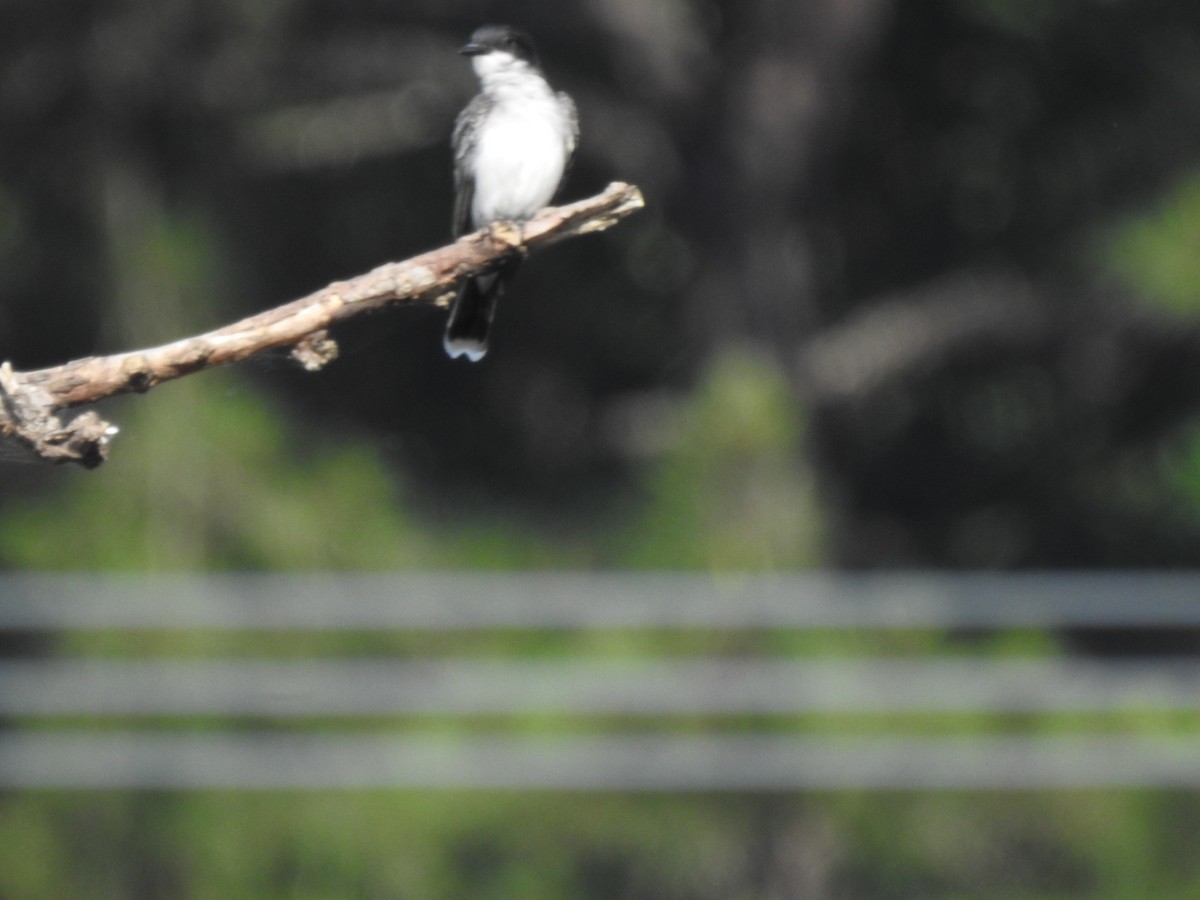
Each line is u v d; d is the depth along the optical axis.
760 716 12.36
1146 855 12.54
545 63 19.00
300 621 13.35
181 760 12.96
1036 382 20.44
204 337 4.50
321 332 4.55
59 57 16.42
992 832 12.74
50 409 4.41
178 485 13.73
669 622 12.47
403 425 20.94
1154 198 16.31
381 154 19.89
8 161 16.14
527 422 21.67
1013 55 19.31
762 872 12.63
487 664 12.95
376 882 12.76
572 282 21.72
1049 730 12.59
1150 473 19.34
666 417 16.09
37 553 13.30
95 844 12.91
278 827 12.80
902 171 20.84
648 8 17.27
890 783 12.45
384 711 13.11
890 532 21.05
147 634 13.14
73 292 15.88
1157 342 18.08
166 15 16.59
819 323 19.81
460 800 12.69
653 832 12.48
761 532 12.34
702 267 17.38
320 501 14.04
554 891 12.64
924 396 21.00
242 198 18.34
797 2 16.88
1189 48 18.00
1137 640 16.06
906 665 12.63
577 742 12.52
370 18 18.88
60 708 13.03
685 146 17.34
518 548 14.03
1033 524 20.62
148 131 17.00
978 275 19.56
